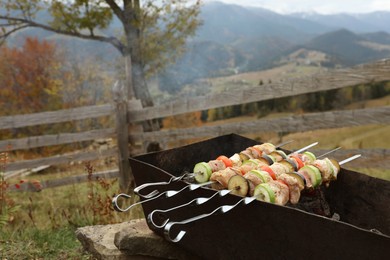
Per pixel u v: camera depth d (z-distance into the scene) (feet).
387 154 15.31
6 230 16.29
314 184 8.82
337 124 15.84
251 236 8.11
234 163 9.49
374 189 9.23
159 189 9.80
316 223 6.91
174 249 11.11
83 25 39.06
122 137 23.73
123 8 40.19
